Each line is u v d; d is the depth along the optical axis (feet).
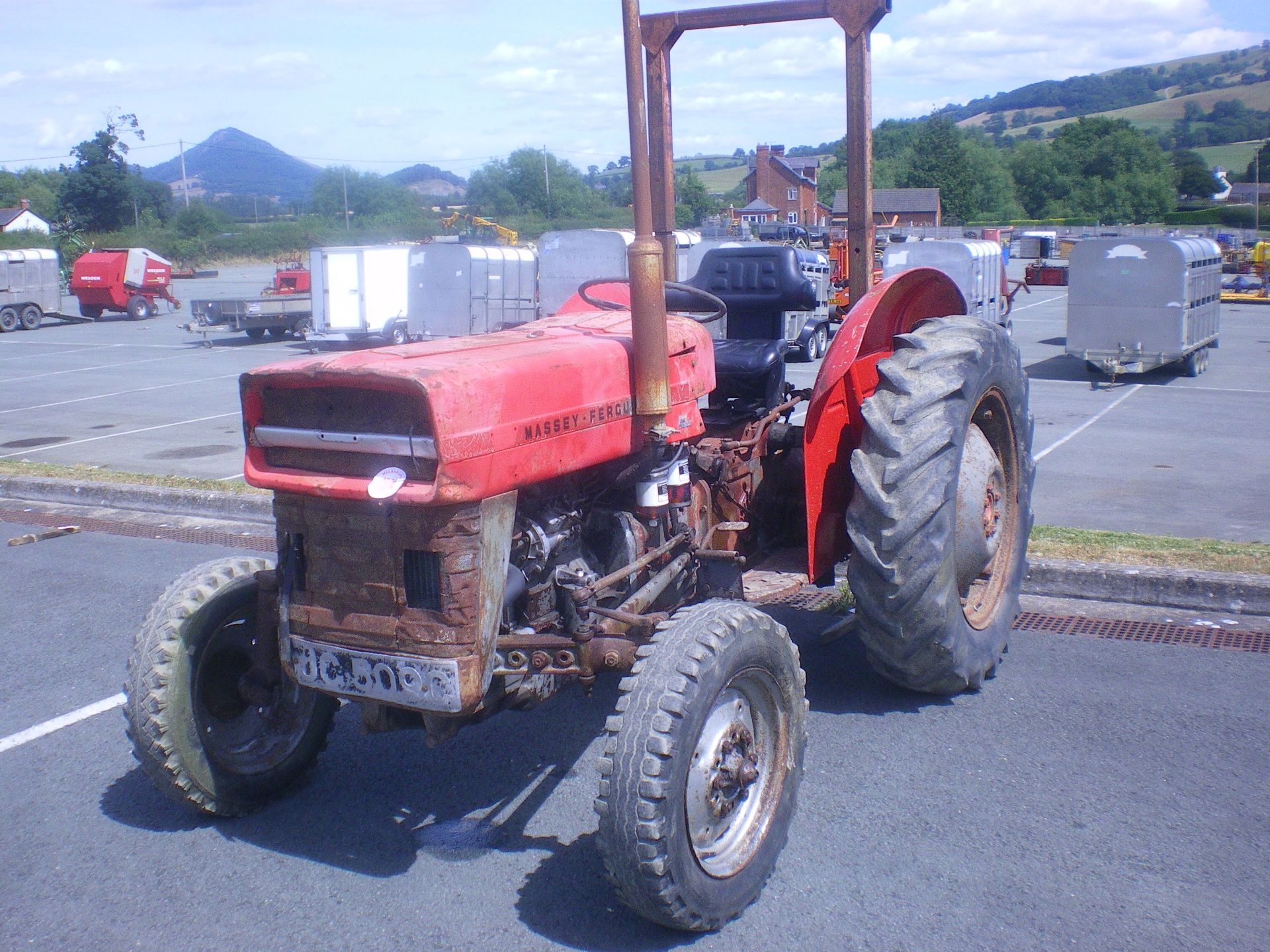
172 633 11.41
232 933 10.08
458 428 9.42
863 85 14.78
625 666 10.41
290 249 200.64
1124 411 39.27
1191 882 10.33
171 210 275.80
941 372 13.21
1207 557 18.83
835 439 14.03
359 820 12.14
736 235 140.26
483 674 9.89
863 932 9.78
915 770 12.67
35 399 47.50
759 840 10.34
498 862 11.19
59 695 15.74
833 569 14.83
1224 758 12.69
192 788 11.62
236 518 25.93
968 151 317.83
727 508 15.06
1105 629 16.97
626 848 9.09
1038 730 13.56
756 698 10.57
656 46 15.60
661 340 11.14
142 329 83.92
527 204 286.25
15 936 10.07
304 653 10.52
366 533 9.99
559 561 11.12
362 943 9.88
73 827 12.10
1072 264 46.29
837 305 76.43
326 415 10.05
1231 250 121.80
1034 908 10.02
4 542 23.97
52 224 234.58
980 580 15.49
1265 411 38.81
